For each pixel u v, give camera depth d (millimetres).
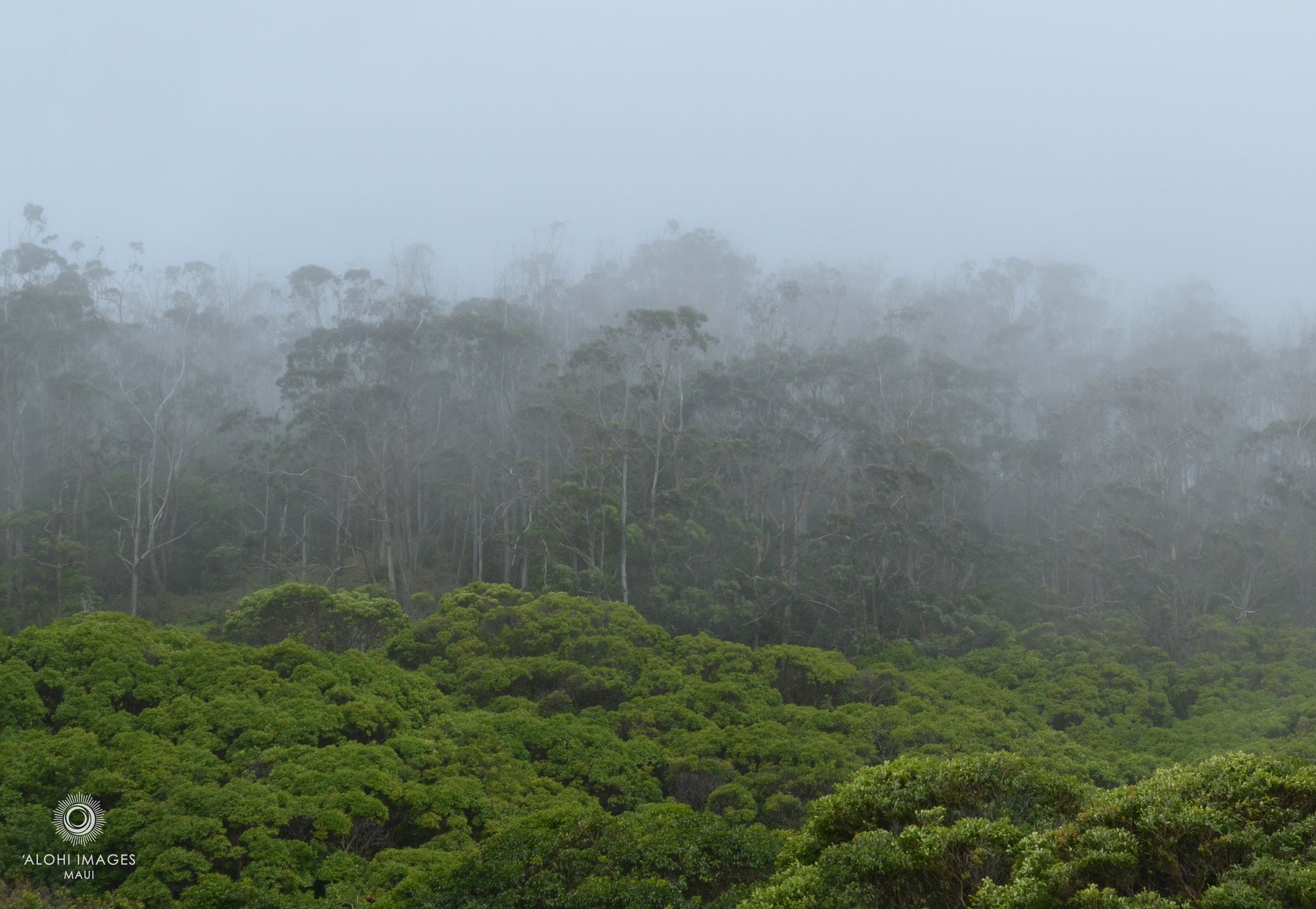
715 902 20078
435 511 75812
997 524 80875
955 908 14766
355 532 71812
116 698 31078
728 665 44062
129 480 68750
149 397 73312
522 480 62250
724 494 63656
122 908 21641
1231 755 14992
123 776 26266
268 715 30516
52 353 66688
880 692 44531
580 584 55375
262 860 23656
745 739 36125
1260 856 12508
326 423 65500
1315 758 37469
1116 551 66875
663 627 54531
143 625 36094
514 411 71625
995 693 46062
